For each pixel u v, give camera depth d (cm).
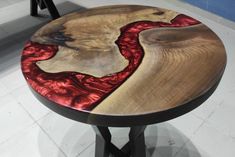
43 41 90
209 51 81
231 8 208
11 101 152
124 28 95
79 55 81
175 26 95
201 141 124
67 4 262
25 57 82
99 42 87
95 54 81
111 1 265
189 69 73
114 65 76
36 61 80
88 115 62
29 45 88
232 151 119
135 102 63
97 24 99
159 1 260
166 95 65
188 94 65
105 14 105
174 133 128
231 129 129
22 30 221
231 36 203
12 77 171
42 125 136
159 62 76
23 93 158
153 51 81
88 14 106
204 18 229
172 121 134
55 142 127
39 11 248
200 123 133
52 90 68
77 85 69
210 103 144
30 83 71
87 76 72
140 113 61
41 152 123
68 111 64
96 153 104
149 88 67
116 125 63
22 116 142
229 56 180
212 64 75
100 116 61
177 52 81
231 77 162
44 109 146
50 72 75
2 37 213
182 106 63
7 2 268
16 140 129
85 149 123
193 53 80
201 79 70
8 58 189
